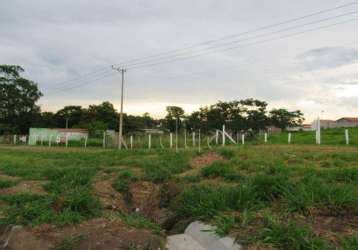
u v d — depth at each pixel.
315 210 4.96
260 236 4.26
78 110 80.50
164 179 9.43
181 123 54.84
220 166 9.79
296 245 3.89
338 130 41.75
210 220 5.23
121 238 4.61
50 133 49.56
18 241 4.75
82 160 15.59
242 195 5.69
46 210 5.59
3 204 6.74
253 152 13.19
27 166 13.03
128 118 69.81
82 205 5.84
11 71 61.53
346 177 7.38
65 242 4.49
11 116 63.03
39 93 64.94
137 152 19.42
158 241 4.68
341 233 4.21
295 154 12.67
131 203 8.27
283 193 5.59
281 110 52.19
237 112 43.50
